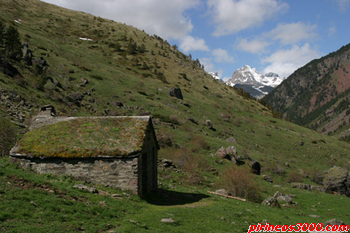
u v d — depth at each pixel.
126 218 14.30
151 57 171.25
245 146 82.62
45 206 12.69
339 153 94.00
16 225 10.36
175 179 36.62
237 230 15.94
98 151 19.17
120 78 108.00
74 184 17.62
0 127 33.22
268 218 21.20
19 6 182.25
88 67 105.00
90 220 12.78
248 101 158.75
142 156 21.69
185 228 14.41
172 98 106.12
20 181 14.76
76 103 66.19
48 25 165.75
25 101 49.03
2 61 59.41
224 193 33.19
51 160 19.31
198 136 68.06
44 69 78.38
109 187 18.92
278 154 86.12
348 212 34.62
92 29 192.00
